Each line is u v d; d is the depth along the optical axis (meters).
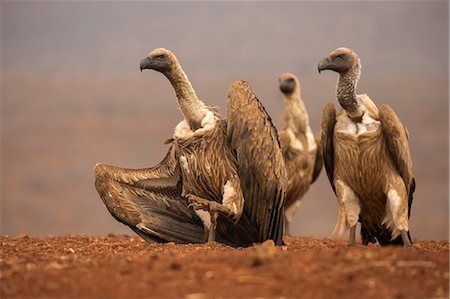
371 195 10.72
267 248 8.70
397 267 7.93
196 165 11.25
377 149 10.48
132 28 117.19
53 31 118.56
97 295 7.42
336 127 10.72
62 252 9.74
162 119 66.38
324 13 113.94
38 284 7.72
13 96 77.62
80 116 67.44
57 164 53.16
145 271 7.94
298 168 14.70
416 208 42.47
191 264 8.04
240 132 10.98
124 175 11.60
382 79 80.19
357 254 8.27
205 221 11.32
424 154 55.28
